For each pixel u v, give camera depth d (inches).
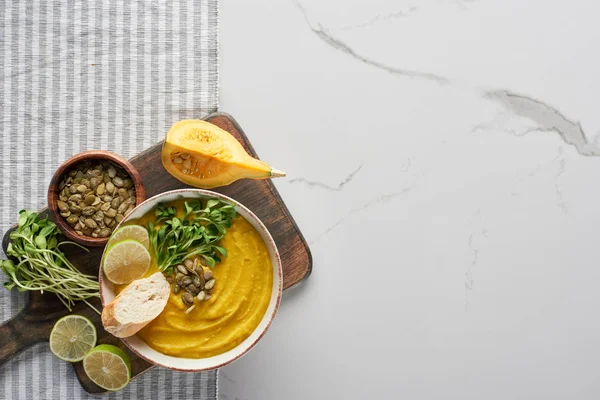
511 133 36.9
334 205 36.5
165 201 31.9
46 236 32.9
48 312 34.1
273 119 36.3
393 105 36.6
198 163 33.1
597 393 37.1
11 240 34.1
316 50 36.4
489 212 36.9
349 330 36.5
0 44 35.3
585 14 37.1
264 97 36.2
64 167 32.4
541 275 37.3
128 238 31.2
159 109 35.6
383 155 36.6
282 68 36.3
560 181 37.3
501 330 36.9
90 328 33.3
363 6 36.4
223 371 36.2
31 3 35.3
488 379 36.9
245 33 36.2
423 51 36.6
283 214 34.6
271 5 36.3
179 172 33.1
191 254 31.5
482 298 36.9
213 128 32.9
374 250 36.6
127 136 35.6
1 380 34.7
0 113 35.3
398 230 36.7
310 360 36.4
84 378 34.4
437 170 36.8
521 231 37.2
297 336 36.4
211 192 31.4
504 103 36.9
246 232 32.2
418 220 36.7
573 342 37.2
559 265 37.3
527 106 36.9
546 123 37.1
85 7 35.4
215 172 33.1
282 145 36.3
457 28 36.8
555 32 37.1
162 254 31.7
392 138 36.6
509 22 36.9
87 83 35.5
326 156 36.4
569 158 37.3
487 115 36.9
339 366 36.5
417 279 36.8
